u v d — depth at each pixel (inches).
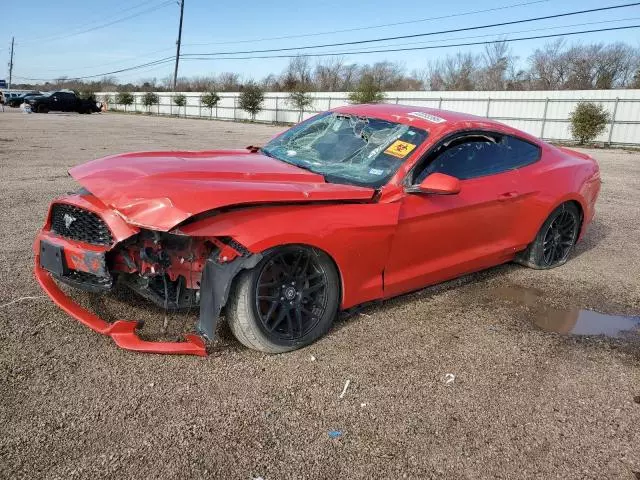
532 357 130.0
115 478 81.9
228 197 107.7
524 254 190.9
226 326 132.3
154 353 118.0
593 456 94.7
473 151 157.6
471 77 2161.7
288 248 114.9
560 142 981.2
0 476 80.4
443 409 105.8
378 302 143.5
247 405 102.6
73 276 119.0
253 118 1615.4
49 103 1477.6
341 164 144.9
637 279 192.7
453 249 153.3
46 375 107.6
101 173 121.0
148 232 112.5
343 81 2439.7
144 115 1910.7
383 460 90.3
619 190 397.4
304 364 118.8
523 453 94.4
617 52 1924.2
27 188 304.0
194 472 84.4
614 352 135.4
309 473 86.0
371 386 112.1
